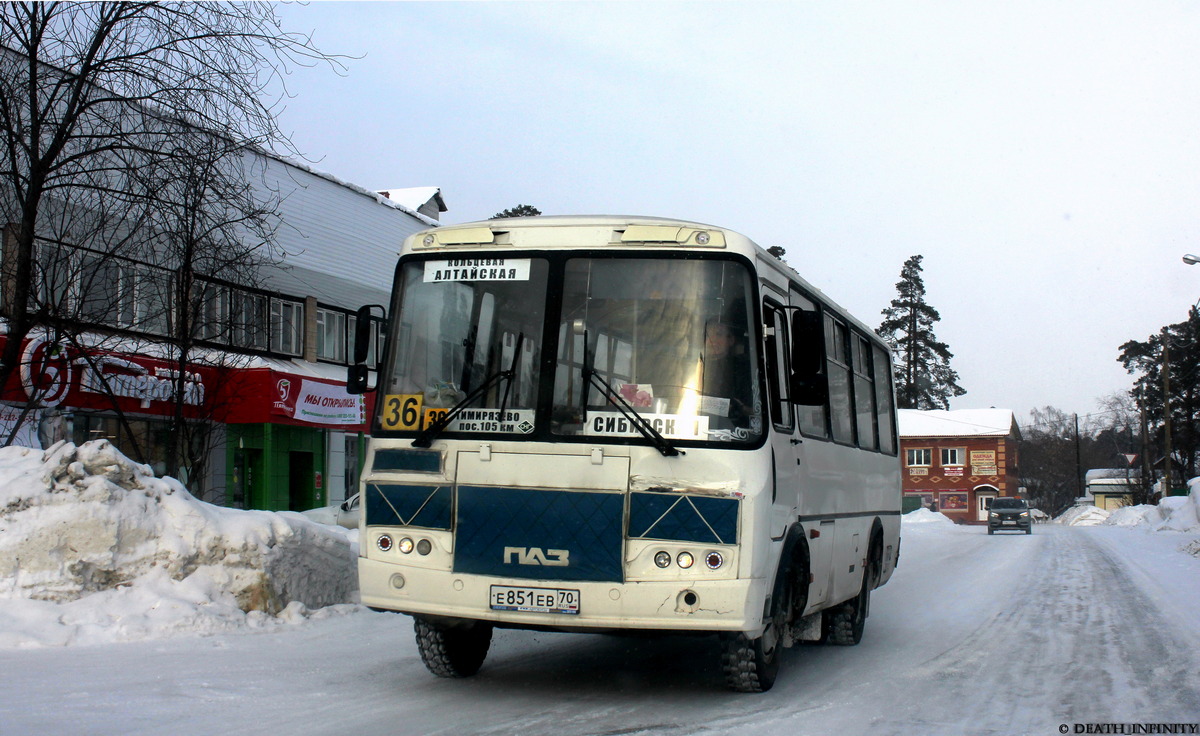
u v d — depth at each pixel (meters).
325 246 27.41
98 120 11.69
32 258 11.93
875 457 11.30
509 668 8.26
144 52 11.54
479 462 6.71
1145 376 72.81
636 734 5.96
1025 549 28.39
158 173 11.98
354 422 26.27
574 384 6.70
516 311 6.93
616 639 10.07
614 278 6.86
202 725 5.85
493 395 6.80
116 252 12.60
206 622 8.99
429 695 7.01
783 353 7.54
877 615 12.96
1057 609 13.37
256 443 24.52
